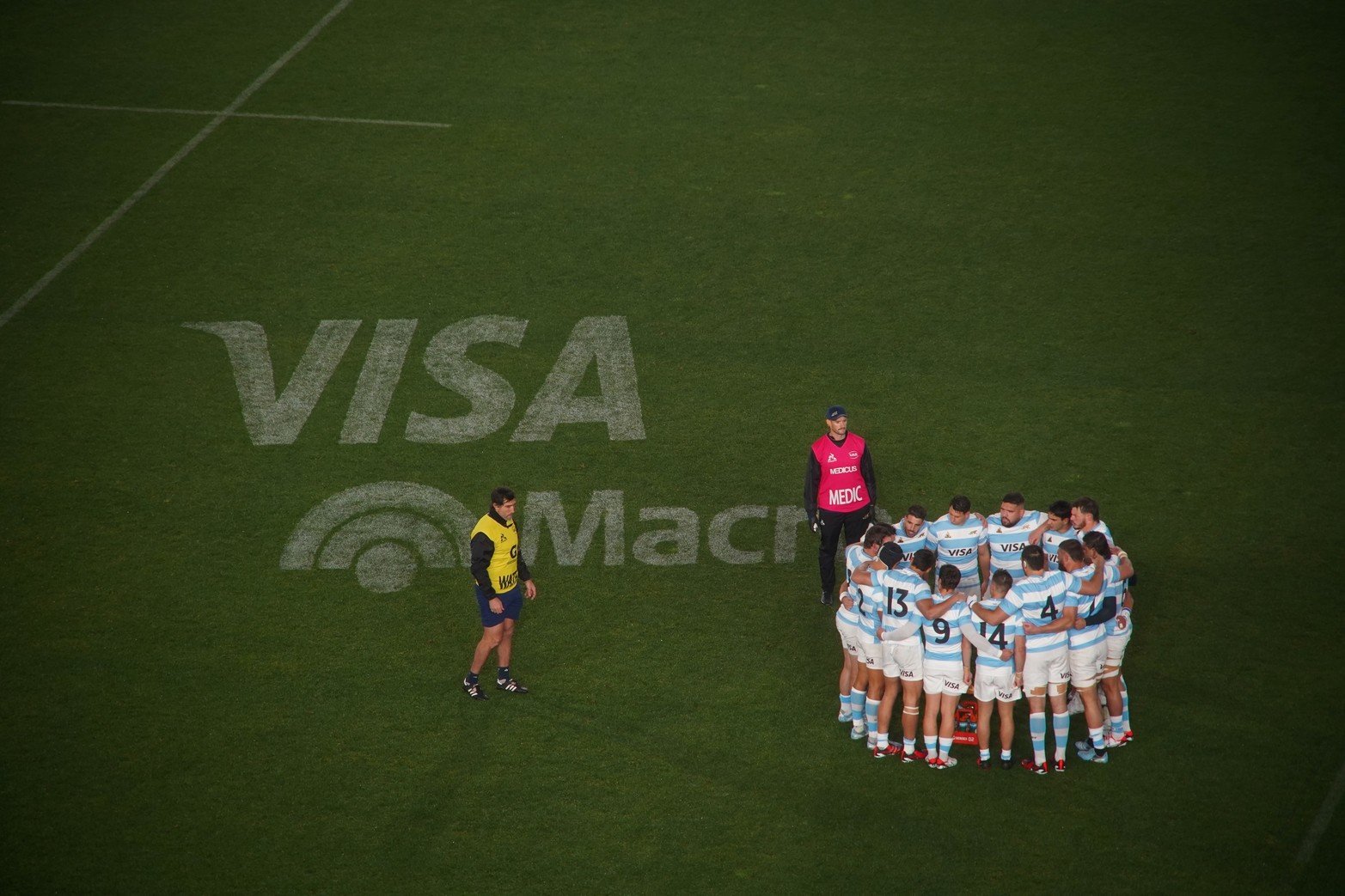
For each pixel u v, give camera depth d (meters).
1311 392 57.41
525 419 57.16
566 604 49.62
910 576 41.19
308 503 53.31
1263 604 48.72
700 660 47.34
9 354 59.72
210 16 84.38
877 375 59.12
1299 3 83.00
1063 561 40.94
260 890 39.03
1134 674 46.31
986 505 52.81
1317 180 68.69
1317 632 47.53
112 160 71.69
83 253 65.38
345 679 46.41
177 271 64.44
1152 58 78.62
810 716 45.16
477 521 52.66
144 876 39.38
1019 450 55.38
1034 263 64.75
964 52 80.06
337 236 66.75
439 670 46.88
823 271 64.81
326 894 38.94
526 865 39.94
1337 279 62.94
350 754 43.59
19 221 67.38
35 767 42.84
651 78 78.44
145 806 41.69
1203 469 54.28
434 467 54.94
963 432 56.31
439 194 69.56
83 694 45.53
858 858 40.00
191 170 71.00
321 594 49.75
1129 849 40.09
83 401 57.59
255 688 45.94
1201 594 49.25
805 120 74.75
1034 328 61.25
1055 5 84.38
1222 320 61.16
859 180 70.38
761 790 42.38
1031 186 69.56
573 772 43.03
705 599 49.88
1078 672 41.97
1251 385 57.88
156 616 48.59
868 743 43.84
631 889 39.12
